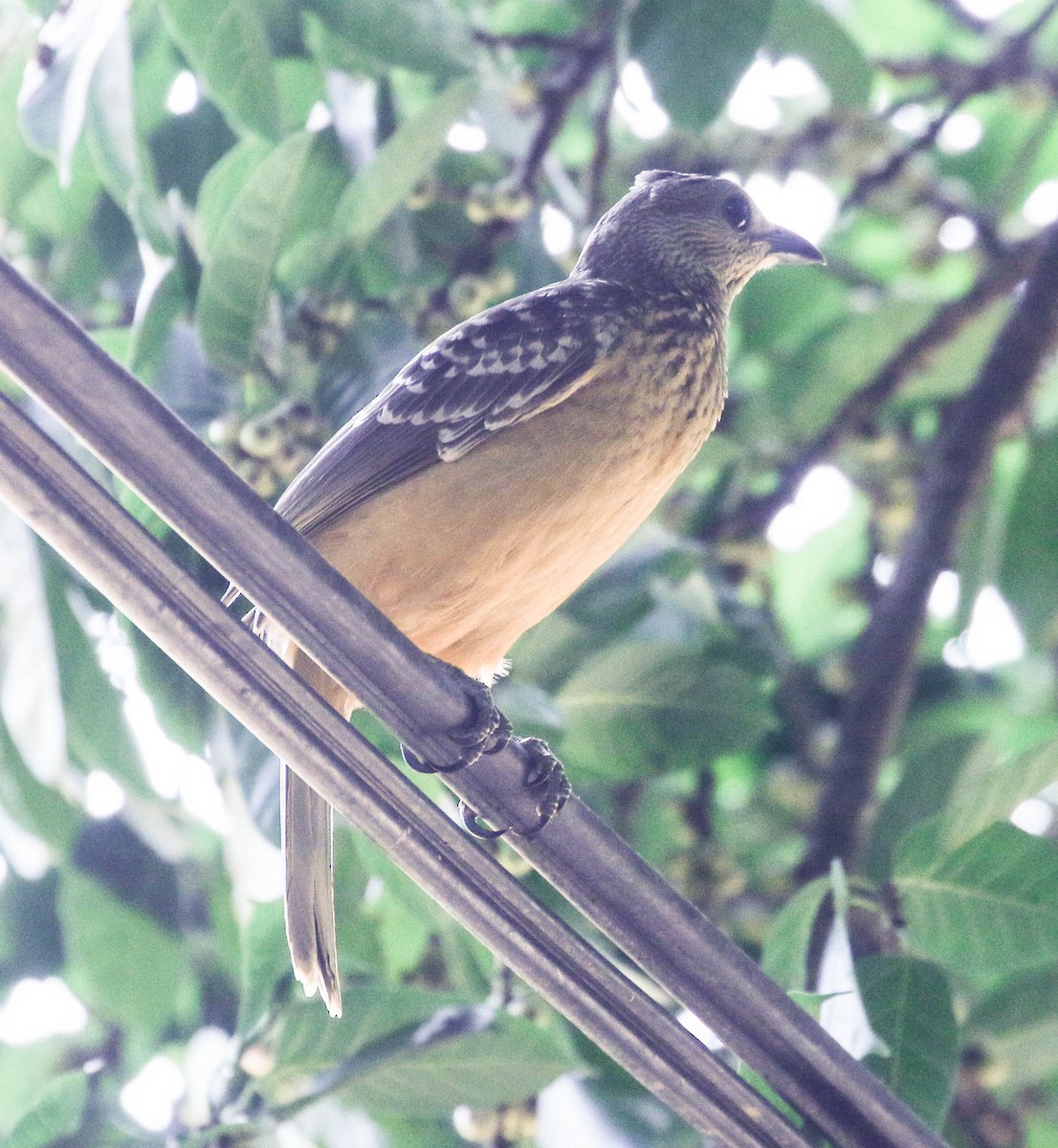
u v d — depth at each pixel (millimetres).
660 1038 7391
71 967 12297
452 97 10367
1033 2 15539
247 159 10625
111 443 6363
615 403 9398
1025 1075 12078
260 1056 10172
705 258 11148
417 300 11172
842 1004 8625
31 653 10375
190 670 6824
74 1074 10477
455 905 7238
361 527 9109
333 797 7059
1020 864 9461
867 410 13812
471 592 9180
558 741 11664
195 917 12250
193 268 10867
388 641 6930
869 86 13438
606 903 7508
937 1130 9047
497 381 9352
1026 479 12484
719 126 13648
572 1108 10414
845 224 15344
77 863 11914
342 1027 10203
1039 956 9344
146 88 11664
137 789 10977
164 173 11711
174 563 6586
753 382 14711
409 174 10586
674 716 11953
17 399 10719
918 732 14352
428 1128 11258
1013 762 9617
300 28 11086
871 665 12922
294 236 11320
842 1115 7684
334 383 10789
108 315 12273
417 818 7062
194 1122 10523
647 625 12406
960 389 14930
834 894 9375
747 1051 7586
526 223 12172
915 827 9617
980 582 13898
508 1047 9914
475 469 9086
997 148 15617
